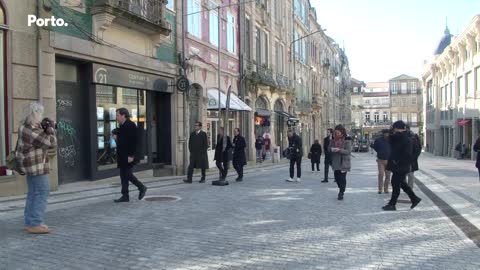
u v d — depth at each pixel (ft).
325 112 193.67
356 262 18.60
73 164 40.63
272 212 29.68
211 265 17.92
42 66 35.55
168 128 57.82
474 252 20.35
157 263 18.06
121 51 45.55
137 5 47.14
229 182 48.78
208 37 68.54
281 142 114.11
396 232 24.27
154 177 52.42
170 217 27.22
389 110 367.86
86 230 23.40
